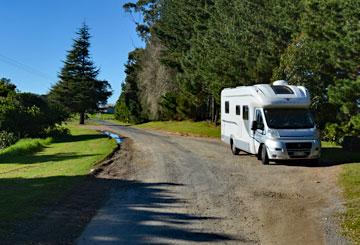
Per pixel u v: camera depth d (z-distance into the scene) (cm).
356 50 2295
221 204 1168
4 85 4584
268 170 1727
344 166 1652
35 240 843
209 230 931
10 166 2058
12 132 3612
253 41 3659
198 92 5450
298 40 2961
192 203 1180
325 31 2489
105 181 1528
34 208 1091
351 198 1193
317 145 1809
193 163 1988
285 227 956
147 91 6800
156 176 1634
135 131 5128
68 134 4472
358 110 2431
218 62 4147
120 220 1005
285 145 1806
